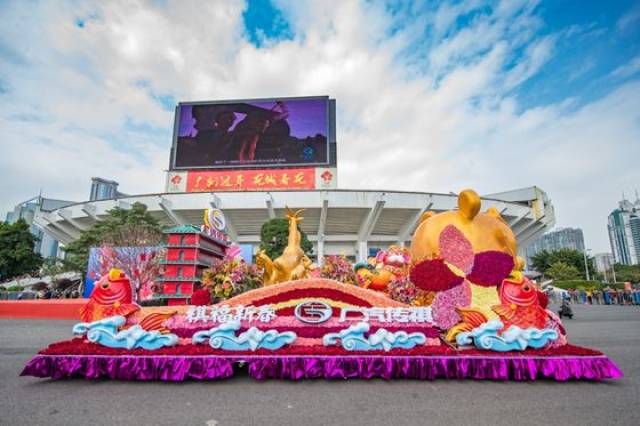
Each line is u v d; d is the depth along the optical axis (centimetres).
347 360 494
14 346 867
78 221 3528
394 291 652
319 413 386
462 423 361
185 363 489
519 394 445
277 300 550
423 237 589
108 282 546
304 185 3294
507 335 511
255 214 3212
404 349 511
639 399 430
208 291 680
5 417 379
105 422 366
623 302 2917
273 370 493
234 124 3500
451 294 547
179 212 3169
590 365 491
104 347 512
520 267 588
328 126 3438
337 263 820
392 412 389
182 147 3462
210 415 382
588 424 359
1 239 2775
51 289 2795
